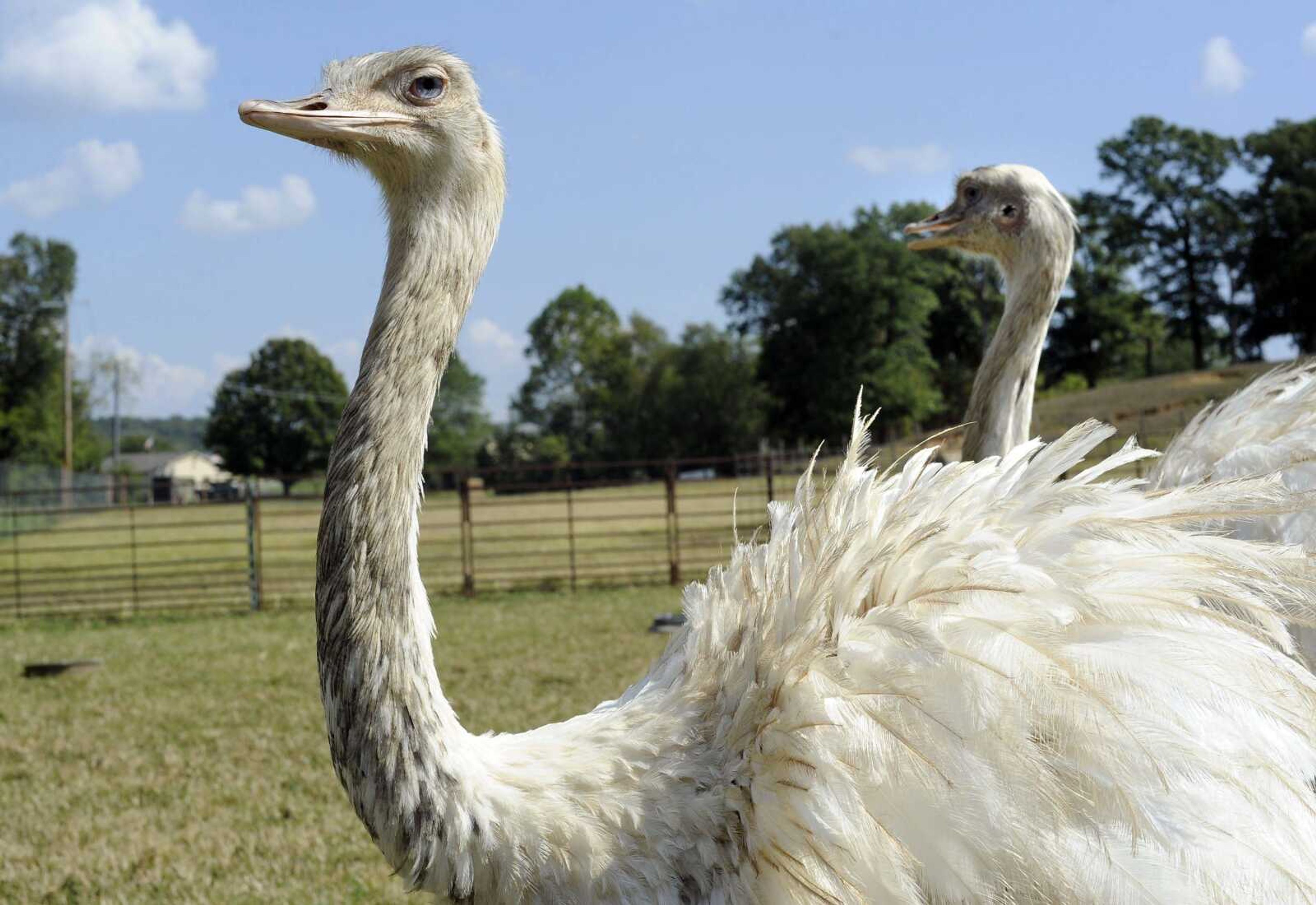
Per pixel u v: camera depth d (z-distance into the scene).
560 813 2.63
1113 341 58.91
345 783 2.63
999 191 5.19
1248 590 3.02
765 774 2.68
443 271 2.84
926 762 2.52
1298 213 55.66
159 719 9.00
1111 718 2.50
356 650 2.58
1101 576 2.71
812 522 3.05
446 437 93.00
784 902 2.60
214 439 95.00
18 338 72.56
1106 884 2.42
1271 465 3.76
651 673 3.21
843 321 60.69
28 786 7.13
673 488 17.11
